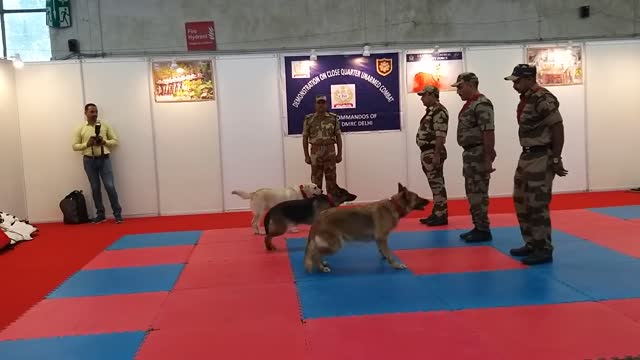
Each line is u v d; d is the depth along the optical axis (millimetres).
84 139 9695
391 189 10531
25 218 9945
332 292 5070
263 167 10336
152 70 10047
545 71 10641
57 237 8438
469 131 6773
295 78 10266
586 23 11172
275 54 10227
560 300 4609
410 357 3600
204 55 10359
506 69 10570
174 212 10250
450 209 9570
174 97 10117
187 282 5621
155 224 9305
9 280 5945
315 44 10859
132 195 10172
